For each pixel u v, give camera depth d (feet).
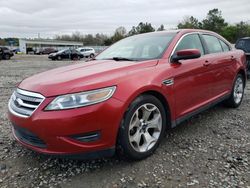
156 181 9.30
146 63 11.34
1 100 21.76
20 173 10.02
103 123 9.12
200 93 13.53
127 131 9.78
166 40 13.21
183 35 13.66
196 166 10.21
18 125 9.63
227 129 13.98
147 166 10.25
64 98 8.92
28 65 65.51
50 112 8.86
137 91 9.91
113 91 9.40
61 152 9.00
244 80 18.75
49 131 8.84
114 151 9.60
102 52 15.30
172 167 10.16
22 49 243.19
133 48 13.82
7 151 11.77
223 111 17.16
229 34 185.88
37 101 9.20
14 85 29.96
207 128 14.14
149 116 10.85
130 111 9.78
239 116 16.14
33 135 9.28
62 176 9.76
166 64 11.73
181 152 11.34
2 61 85.71
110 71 10.33
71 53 106.22
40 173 9.99
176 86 11.78
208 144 12.12
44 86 9.45
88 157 9.24
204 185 9.00
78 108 8.84
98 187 9.06
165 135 13.17
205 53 14.58
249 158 10.76
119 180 9.41
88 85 9.17
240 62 17.74
